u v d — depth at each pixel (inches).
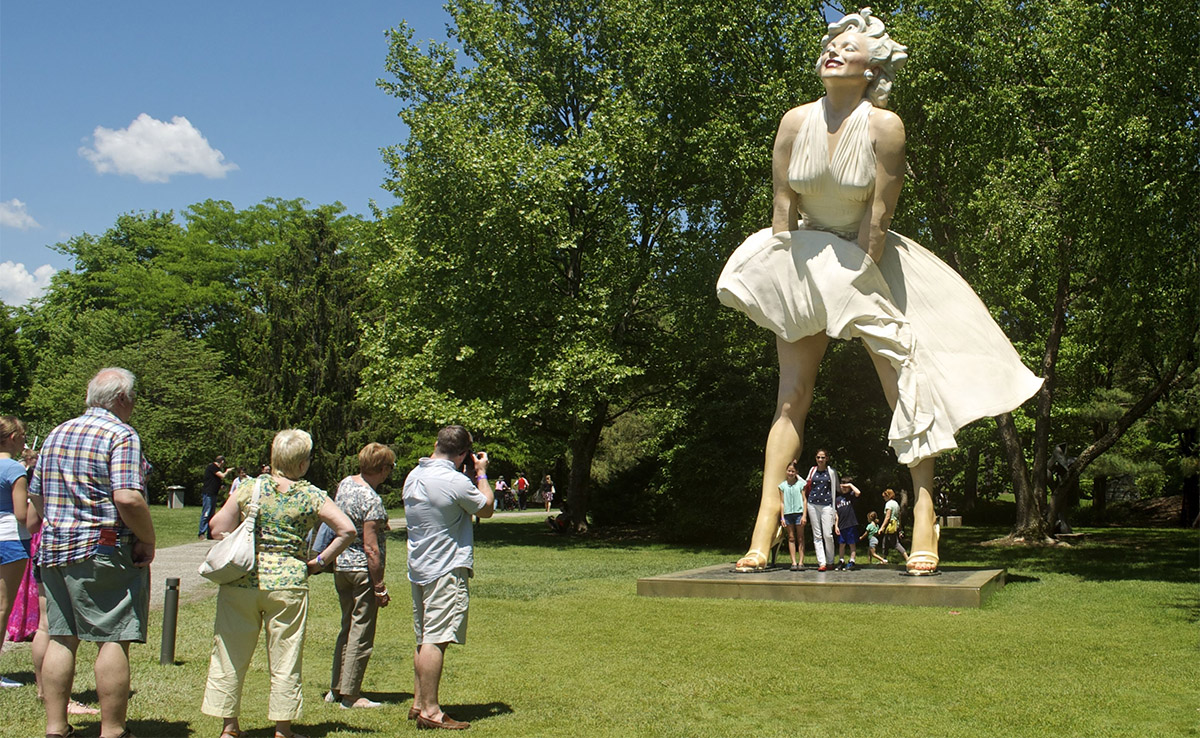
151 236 2222.0
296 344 1387.8
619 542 912.3
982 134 705.6
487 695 260.4
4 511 250.7
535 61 1032.8
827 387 871.7
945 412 483.8
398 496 1464.1
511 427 1024.2
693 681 276.2
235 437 1391.5
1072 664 297.4
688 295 926.4
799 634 356.2
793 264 498.3
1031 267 716.0
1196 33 585.0
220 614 205.9
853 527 542.6
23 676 281.0
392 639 354.3
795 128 490.3
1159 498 1504.7
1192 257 597.6
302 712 241.0
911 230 766.5
